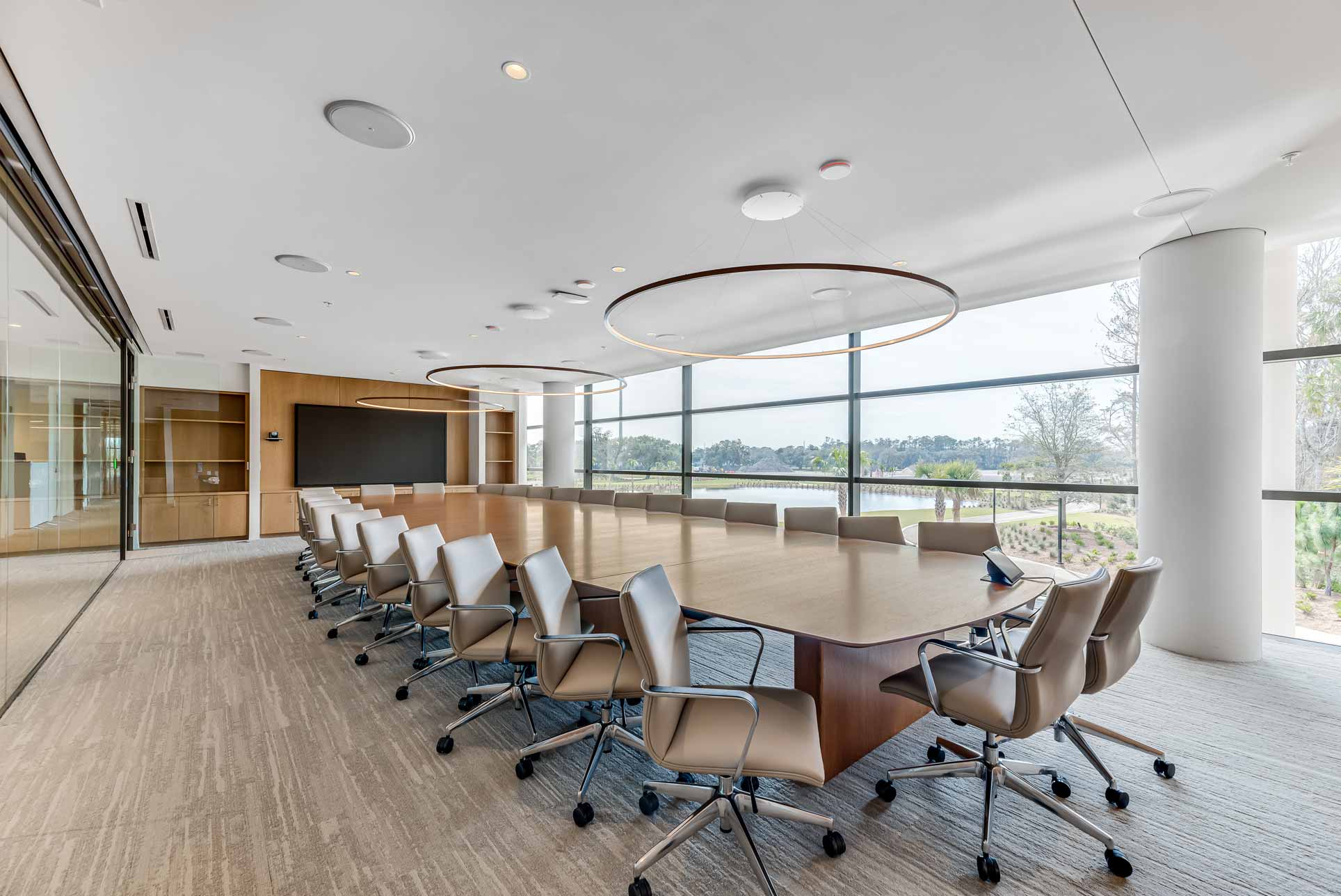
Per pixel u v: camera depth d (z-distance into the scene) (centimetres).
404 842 186
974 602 225
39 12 180
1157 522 385
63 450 409
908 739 257
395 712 284
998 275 454
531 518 523
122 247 386
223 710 284
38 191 300
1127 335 481
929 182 302
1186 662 357
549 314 562
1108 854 176
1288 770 232
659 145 267
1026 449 542
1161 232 366
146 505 791
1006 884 170
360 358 805
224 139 258
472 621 255
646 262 423
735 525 482
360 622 438
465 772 229
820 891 166
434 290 486
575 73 215
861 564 304
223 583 567
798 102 235
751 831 194
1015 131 256
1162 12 186
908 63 211
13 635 305
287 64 209
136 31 191
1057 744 255
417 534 304
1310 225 352
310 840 187
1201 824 199
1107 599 201
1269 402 413
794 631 187
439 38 196
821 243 387
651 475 950
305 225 353
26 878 168
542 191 312
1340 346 380
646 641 160
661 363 867
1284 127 251
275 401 922
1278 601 411
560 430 1066
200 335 655
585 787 200
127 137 256
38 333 351
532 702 296
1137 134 258
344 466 982
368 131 249
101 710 283
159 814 200
